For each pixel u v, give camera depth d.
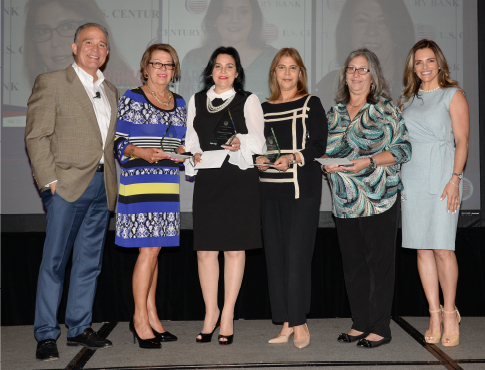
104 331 3.20
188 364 2.46
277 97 2.90
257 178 2.79
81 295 2.81
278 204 2.81
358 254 2.84
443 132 2.82
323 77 4.00
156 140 2.73
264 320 3.59
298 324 2.72
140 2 3.93
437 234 2.78
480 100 4.02
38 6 3.87
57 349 2.65
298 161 2.64
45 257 2.67
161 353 2.66
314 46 4.00
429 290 2.90
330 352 2.66
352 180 2.73
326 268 3.77
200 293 3.71
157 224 2.71
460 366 2.43
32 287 3.58
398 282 3.78
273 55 3.98
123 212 2.73
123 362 2.50
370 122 2.70
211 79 2.89
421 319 3.50
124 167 2.74
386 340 2.78
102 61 2.75
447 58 4.03
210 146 2.75
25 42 3.86
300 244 2.73
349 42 4.00
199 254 2.87
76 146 2.63
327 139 2.82
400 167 2.95
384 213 2.73
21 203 3.84
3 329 3.31
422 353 2.65
